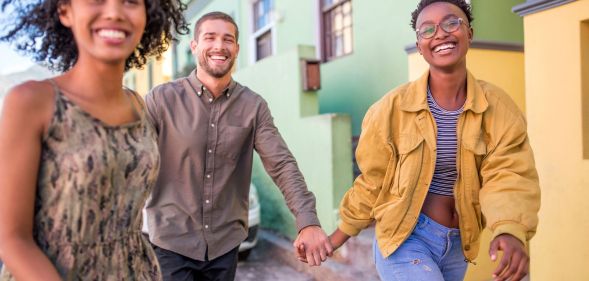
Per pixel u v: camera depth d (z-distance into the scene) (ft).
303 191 8.46
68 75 4.66
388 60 19.35
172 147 8.70
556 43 10.54
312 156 17.98
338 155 16.97
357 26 21.15
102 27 4.49
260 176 22.21
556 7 10.48
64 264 4.40
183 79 9.09
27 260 4.04
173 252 8.73
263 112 9.20
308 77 18.72
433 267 7.23
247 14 31.04
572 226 10.32
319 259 7.70
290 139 19.58
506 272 5.77
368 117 7.87
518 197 6.26
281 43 27.22
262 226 22.06
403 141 7.43
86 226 4.44
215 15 8.91
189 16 40.55
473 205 7.20
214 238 8.89
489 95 7.11
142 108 5.31
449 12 7.15
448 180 7.43
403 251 7.46
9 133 4.06
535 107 11.00
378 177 7.86
